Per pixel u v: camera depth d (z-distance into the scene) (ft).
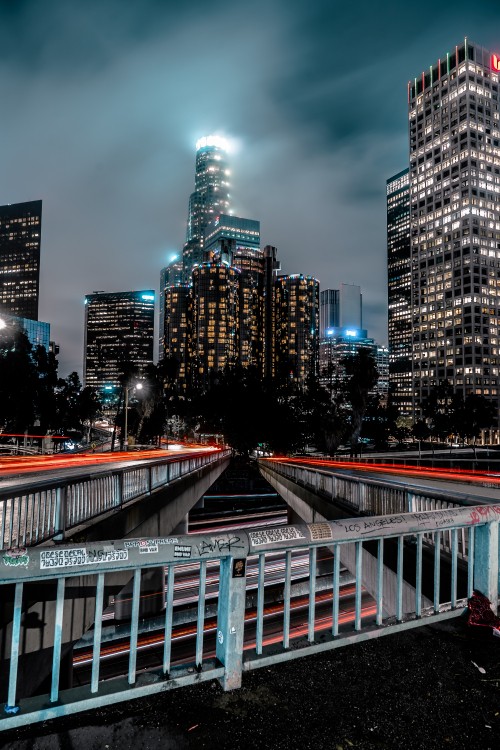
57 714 8.34
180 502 66.59
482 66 530.68
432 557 21.81
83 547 8.79
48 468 94.43
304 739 7.98
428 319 545.85
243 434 297.74
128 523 39.01
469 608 12.76
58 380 263.70
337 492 41.32
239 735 8.03
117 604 90.43
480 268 508.12
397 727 8.38
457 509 13.08
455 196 525.75
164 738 7.89
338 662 10.53
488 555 13.20
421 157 569.64
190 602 94.22
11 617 20.80
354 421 318.86
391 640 11.67
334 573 11.44
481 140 523.29
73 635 25.85
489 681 9.92
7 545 22.29
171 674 9.41
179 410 522.88
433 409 424.05
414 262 570.87
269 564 116.78
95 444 379.14
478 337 497.87
